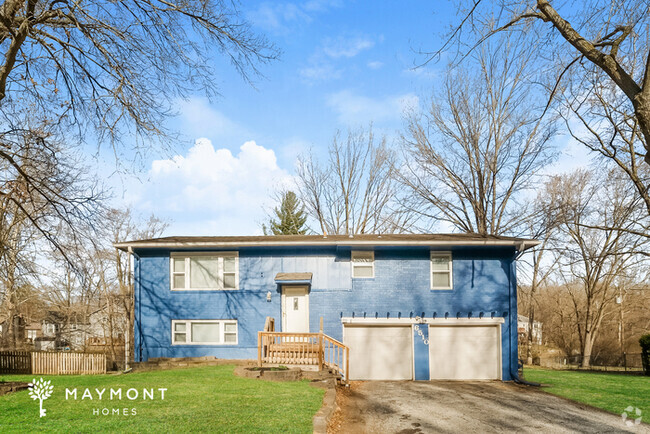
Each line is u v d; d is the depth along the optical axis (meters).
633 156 19.38
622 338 46.00
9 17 11.07
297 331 19.42
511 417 11.94
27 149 14.27
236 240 19.88
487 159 31.02
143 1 11.98
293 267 19.77
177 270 19.89
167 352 19.33
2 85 11.67
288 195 44.47
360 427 10.80
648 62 7.60
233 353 19.20
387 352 19.45
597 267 34.53
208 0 12.00
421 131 32.97
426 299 19.55
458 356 19.36
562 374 23.41
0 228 21.56
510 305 19.42
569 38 8.84
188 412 9.92
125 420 9.15
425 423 11.20
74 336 39.78
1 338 30.12
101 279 36.09
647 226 22.97
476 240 19.20
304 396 12.17
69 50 12.55
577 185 31.84
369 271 19.77
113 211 32.38
